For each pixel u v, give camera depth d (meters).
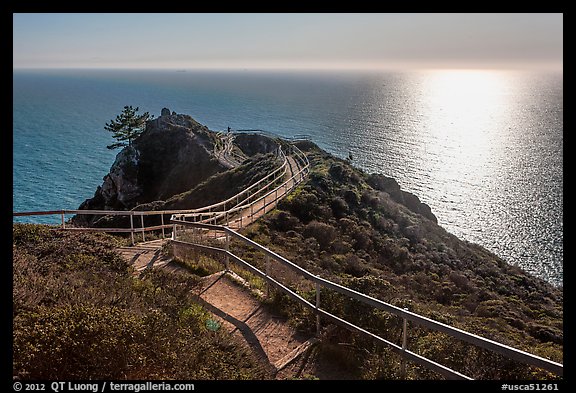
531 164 72.25
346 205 22.98
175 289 8.34
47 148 101.25
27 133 123.44
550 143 93.94
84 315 5.22
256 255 13.60
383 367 5.93
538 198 53.34
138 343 5.22
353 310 7.22
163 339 5.51
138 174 45.44
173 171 44.62
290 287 8.92
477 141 95.25
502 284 21.31
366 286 8.27
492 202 51.94
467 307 15.79
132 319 5.48
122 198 44.47
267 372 6.23
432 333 7.10
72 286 6.95
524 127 121.75
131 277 9.05
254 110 169.00
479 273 22.11
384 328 6.90
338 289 6.76
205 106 191.12
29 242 9.93
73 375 4.59
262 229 18.30
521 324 13.95
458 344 6.33
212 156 43.94
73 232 12.38
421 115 146.75
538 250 38.88
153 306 7.12
